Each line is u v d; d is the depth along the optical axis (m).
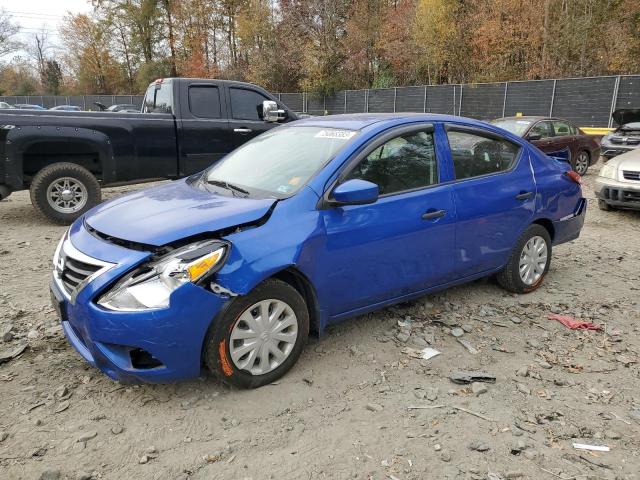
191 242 3.01
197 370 3.01
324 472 2.57
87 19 52.72
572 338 4.07
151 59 49.56
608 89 20.44
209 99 8.59
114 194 9.91
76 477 2.51
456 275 4.28
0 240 6.69
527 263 4.86
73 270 3.09
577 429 2.94
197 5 45.50
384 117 4.13
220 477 2.53
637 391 3.35
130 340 2.83
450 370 3.55
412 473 2.57
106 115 7.59
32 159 7.47
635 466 2.65
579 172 13.52
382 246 3.67
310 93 35.22
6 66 70.06
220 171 4.24
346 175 3.57
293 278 3.41
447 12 30.14
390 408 3.11
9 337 3.86
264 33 39.84
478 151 4.46
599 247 6.74
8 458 2.62
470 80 30.19
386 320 4.27
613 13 25.25
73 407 3.05
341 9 36.41
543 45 27.22
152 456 2.67
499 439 2.84
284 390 3.25
